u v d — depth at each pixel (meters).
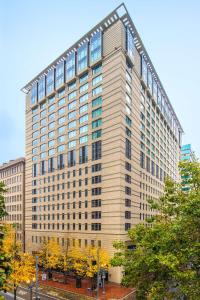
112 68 56.06
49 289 42.62
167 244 13.59
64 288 43.00
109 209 52.66
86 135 60.72
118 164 52.47
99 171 56.09
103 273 41.22
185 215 13.80
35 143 79.88
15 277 26.47
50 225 68.88
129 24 58.47
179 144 129.88
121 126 53.50
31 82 83.31
